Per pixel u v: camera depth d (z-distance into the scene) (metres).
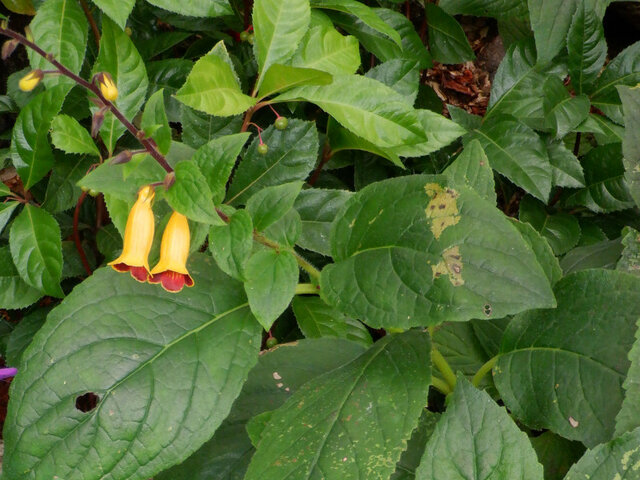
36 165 0.48
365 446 0.36
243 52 0.59
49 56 0.34
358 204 0.41
